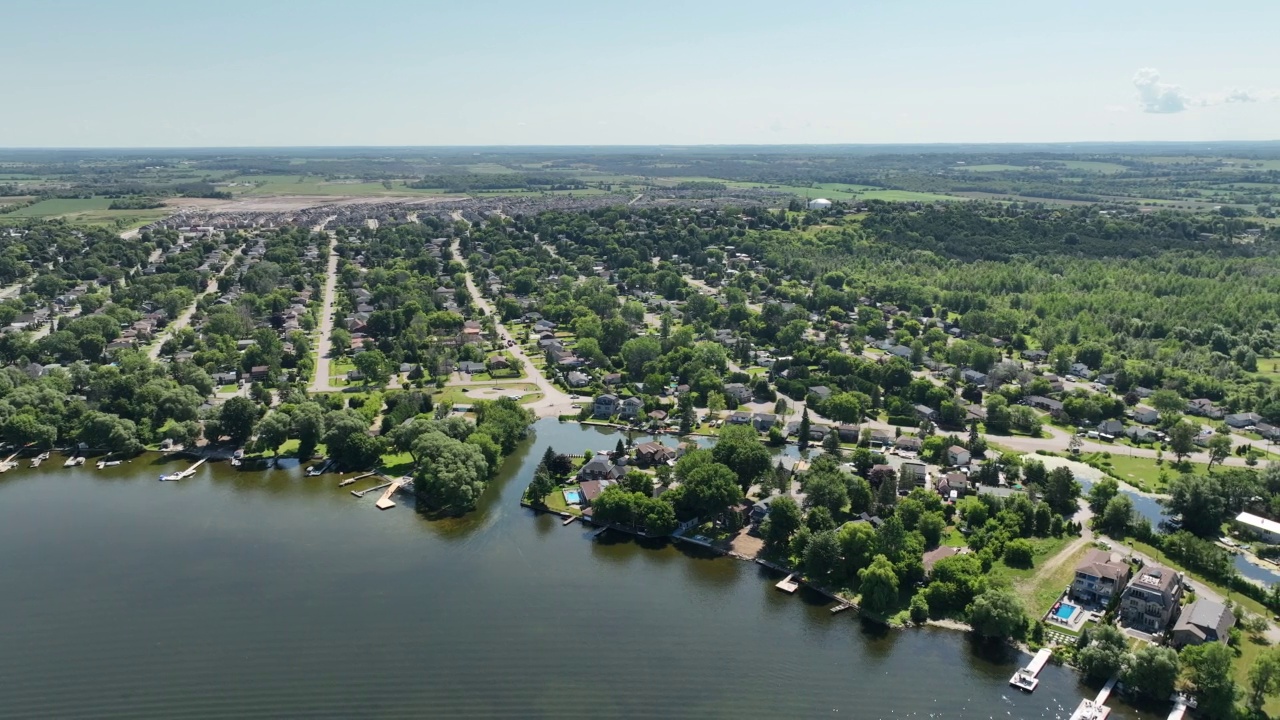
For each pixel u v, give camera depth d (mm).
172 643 177250
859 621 184750
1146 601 174750
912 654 172875
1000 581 188500
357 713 155375
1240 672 160250
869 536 199250
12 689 163375
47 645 177125
